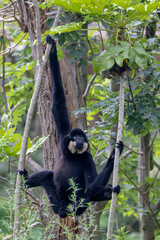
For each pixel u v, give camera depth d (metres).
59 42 10.39
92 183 9.51
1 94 18.97
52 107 10.82
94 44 13.34
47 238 7.70
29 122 8.55
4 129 9.30
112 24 8.55
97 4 8.05
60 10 8.80
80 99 12.62
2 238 7.26
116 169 7.90
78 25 8.39
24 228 7.57
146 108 9.86
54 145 12.33
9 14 15.71
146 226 14.18
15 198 8.18
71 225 11.55
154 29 12.98
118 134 8.06
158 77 9.80
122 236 7.88
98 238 13.54
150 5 7.83
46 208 8.11
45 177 10.80
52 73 10.44
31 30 12.52
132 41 9.18
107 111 10.84
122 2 7.93
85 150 10.51
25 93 18.91
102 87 11.80
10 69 18.08
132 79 9.89
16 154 9.10
